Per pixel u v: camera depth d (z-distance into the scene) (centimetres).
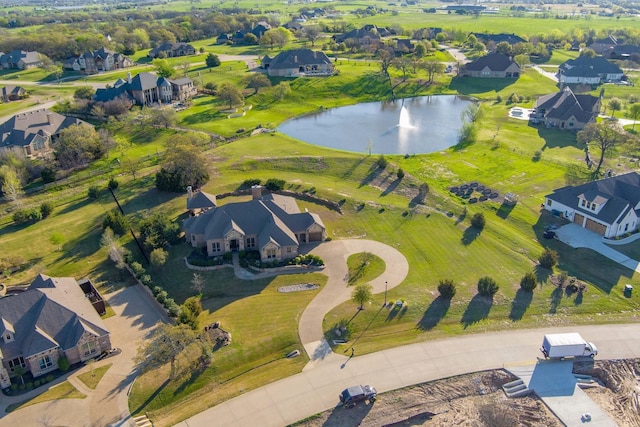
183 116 16588
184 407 5856
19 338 6306
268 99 18612
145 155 13575
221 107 17662
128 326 7175
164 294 7581
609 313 7381
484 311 7356
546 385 6081
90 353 6594
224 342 6725
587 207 9712
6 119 16462
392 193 11156
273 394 5975
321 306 7444
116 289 8031
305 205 10475
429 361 6425
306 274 8225
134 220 10012
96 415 5741
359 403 5825
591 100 16062
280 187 10950
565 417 5684
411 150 13912
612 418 5694
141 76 18062
